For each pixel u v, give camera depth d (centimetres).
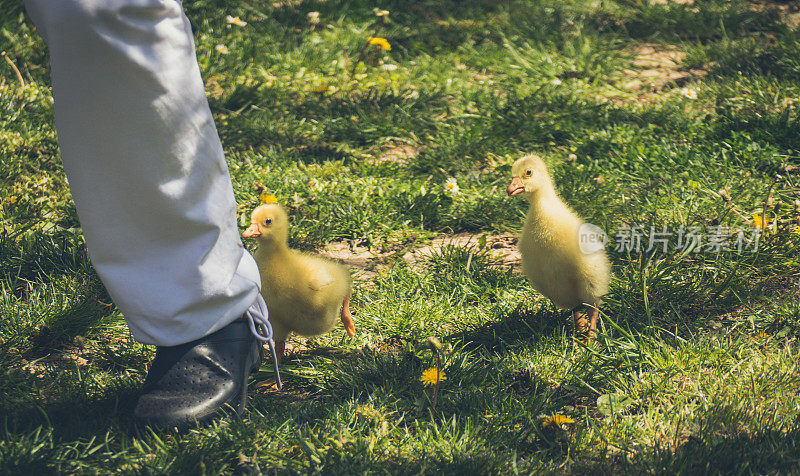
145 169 264
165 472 263
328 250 365
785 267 333
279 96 497
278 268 298
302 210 379
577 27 591
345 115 468
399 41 587
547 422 278
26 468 263
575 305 317
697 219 358
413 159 412
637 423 280
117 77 261
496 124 440
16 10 582
